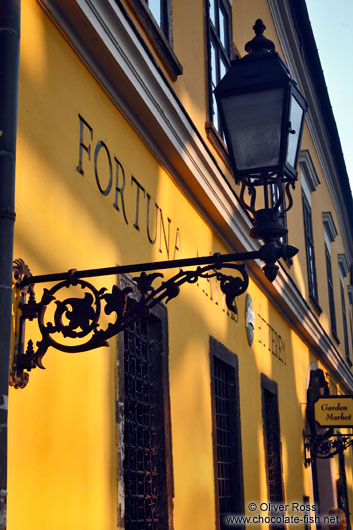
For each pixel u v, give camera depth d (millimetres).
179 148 6684
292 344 12781
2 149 3535
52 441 4305
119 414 5168
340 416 13062
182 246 7102
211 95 8242
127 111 5926
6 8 3689
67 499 4402
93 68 5352
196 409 6988
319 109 16797
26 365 3918
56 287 3934
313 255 15727
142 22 6164
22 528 3943
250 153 4145
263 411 9906
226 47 9359
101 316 5094
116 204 5578
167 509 5914
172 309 6609
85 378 4777
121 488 5082
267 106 4172
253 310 9883
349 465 18453
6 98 3590
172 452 6223
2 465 3271
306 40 14586
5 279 3410
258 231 3922
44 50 4684
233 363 8539
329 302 17812
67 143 4859
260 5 11727
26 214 4262
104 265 5242
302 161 14812
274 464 10695
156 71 6012
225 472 8133
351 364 20969
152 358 6176
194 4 7980
